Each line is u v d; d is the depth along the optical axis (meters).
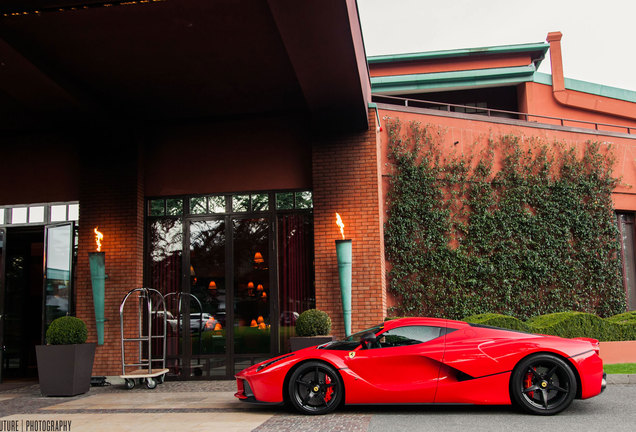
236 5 6.94
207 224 10.56
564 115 19.09
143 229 10.67
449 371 5.87
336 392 5.97
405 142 12.27
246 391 6.37
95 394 8.55
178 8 6.97
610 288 13.09
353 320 9.58
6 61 7.96
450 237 12.05
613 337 10.31
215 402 7.23
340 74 8.23
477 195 12.45
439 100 19.91
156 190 10.74
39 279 13.41
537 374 5.68
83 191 10.64
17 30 7.43
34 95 9.10
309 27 6.86
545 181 13.10
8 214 11.15
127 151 10.66
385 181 12.08
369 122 10.10
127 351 10.02
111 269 10.33
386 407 6.43
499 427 5.04
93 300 10.23
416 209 12.00
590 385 5.63
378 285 9.61
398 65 19.55
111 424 5.82
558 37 19.31
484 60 19.23
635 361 9.91
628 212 14.17
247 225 10.44
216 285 10.35
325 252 9.85
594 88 19.27
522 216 12.67
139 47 8.04
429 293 11.73
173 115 10.64
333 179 10.02
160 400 7.63
